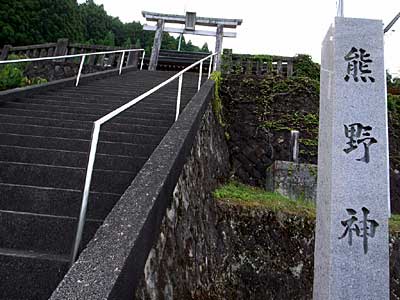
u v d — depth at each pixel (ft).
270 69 34.22
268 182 26.96
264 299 16.92
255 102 32.27
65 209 9.99
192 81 30.99
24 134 14.88
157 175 9.61
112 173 11.19
